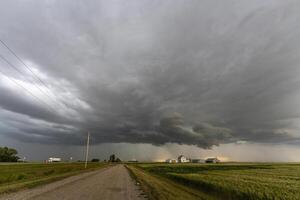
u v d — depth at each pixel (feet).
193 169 266.77
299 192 76.54
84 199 54.70
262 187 87.15
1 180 87.25
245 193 73.20
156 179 131.03
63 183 90.58
